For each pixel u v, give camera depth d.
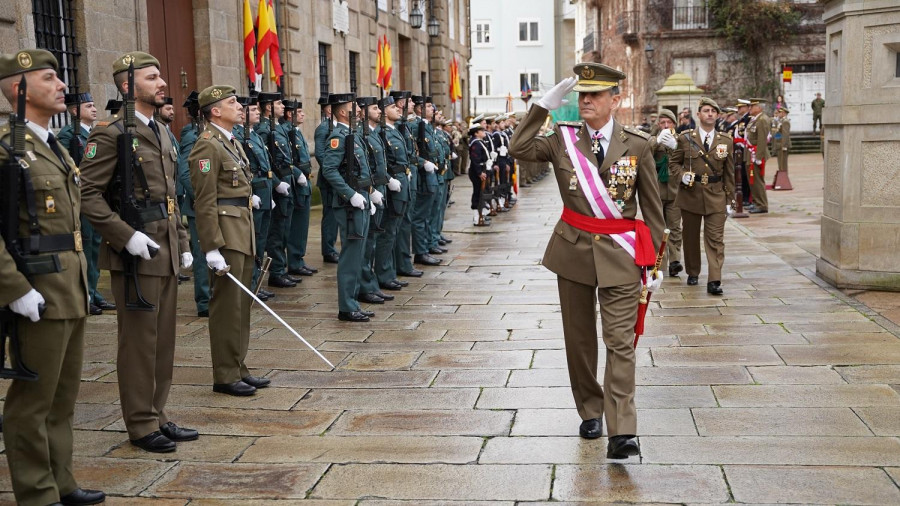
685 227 9.61
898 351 6.79
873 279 8.96
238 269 6.16
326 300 9.55
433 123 13.62
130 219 4.99
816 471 4.65
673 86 28.39
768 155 16.50
